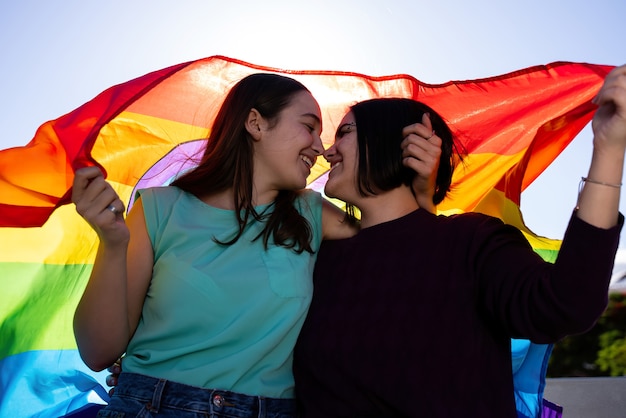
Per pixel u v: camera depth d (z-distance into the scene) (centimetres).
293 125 180
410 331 157
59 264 194
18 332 192
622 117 124
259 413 159
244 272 167
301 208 184
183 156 209
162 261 167
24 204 180
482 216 167
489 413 151
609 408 282
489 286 153
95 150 198
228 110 184
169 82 206
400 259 166
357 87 215
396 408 154
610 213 129
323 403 163
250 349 161
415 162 170
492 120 214
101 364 170
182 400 155
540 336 144
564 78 209
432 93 214
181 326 163
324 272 175
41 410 194
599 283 130
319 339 164
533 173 220
